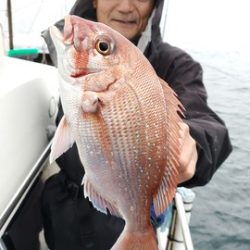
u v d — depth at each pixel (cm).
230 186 525
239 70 1642
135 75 104
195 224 429
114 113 104
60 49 110
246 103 1065
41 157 180
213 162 146
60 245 188
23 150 162
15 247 174
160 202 105
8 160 150
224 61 1883
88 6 212
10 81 163
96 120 105
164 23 272
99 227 180
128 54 105
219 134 148
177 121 105
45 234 197
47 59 275
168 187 104
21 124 160
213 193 502
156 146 104
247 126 836
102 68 105
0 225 143
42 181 206
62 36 112
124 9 195
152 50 201
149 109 103
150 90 103
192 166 112
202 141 139
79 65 107
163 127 103
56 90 199
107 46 105
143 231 111
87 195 113
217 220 442
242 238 412
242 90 1239
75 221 184
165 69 198
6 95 149
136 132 104
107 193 111
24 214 183
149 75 104
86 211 183
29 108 168
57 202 189
